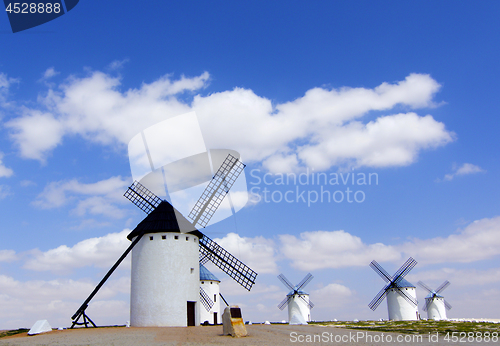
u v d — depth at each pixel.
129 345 15.70
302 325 30.55
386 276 54.97
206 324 32.41
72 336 19.06
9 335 23.03
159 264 26.31
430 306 57.28
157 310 25.52
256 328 24.17
